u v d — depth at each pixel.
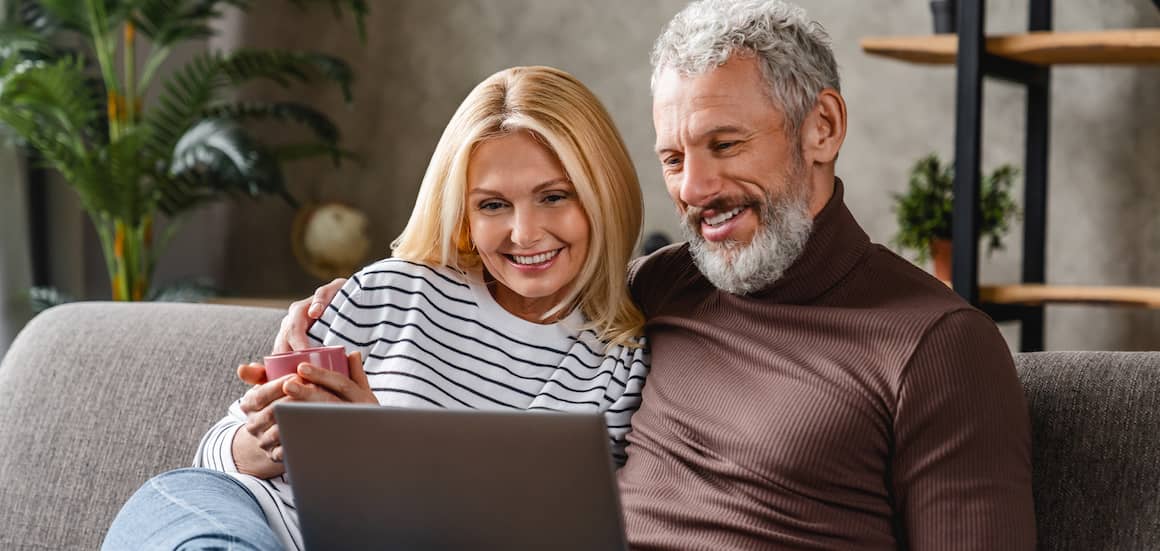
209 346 1.69
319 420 1.13
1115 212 3.04
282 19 3.99
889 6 3.23
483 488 1.08
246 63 3.47
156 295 3.43
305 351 1.36
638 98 3.53
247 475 1.43
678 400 1.41
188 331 1.73
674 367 1.46
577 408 1.51
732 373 1.39
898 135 3.23
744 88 1.38
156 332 1.74
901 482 1.26
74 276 3.65
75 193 3.63
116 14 3.33
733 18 1.40
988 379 1.24
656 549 1.34
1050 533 1.28
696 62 1.39
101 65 3.59
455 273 1.61
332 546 1.17
